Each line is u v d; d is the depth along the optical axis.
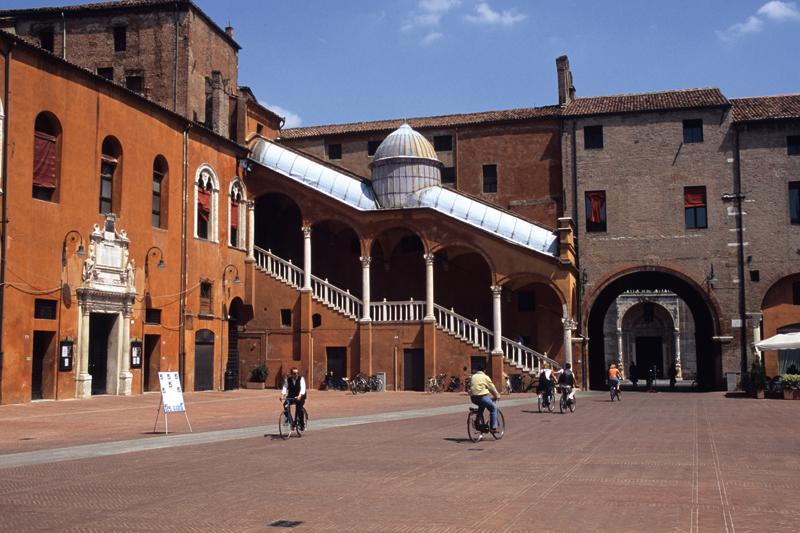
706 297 41.69
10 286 26.92
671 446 16.89
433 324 39.78
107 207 32.34
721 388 41.31
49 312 28.81
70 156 29.91
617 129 43.47
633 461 14.53
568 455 15.45
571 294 39.88
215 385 38.62
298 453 15.87
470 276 44.97
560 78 46.25
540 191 44.84
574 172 43.75
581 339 41.94
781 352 41.00
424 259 42.09
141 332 33.47
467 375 39.12
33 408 25.92
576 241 43.19
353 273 46.69
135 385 32.91
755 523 9.37
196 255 37.56
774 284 41.12
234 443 17.69
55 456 15.41
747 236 41.44
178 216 36.41
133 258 33.12
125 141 32.88
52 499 11.00
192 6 41.81
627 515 9.83
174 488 11.84
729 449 16.33
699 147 42.34
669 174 42.56
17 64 27.61
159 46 41.69
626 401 34.03
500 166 45.78
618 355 73.69
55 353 29.00
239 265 41.44
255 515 9.92
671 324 73.94
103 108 31.69
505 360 39.28
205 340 38.03
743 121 41.84
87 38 42.59
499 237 39.88
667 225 42.38
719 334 41.31
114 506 10.50
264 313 41.75
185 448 16.77
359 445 17.27
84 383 30.03
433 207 41.03
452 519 9.65
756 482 12.20
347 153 48.66
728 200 41.81
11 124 27.25
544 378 27.59
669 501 10.70
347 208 41.56
